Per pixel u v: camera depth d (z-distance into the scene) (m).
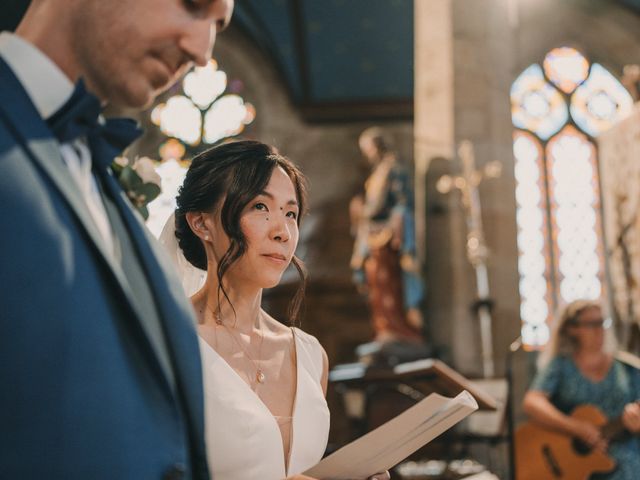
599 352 5.11
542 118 15.08
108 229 1.33
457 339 10.01
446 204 10.41
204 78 15.24
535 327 5.95
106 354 1.17
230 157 2.11
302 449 2.04
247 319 2.14
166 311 1.32
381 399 8.13
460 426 7.34
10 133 1.20
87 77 1.33
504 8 11.34
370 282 10.45
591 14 15.23
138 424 1.19
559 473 4.93
